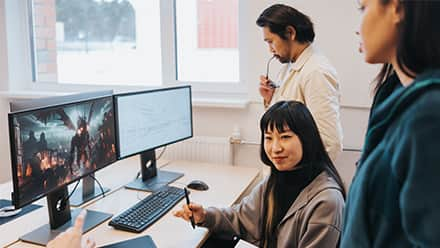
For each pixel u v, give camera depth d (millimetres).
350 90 2439
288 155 1464
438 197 560
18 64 3275
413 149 583
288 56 1976
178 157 2748
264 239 1576
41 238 1514
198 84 2895
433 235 562
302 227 1427
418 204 572
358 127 2455
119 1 3035
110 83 3141
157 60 3014
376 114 710
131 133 1993
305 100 1910
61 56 3240
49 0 3209
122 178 2246
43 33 3266
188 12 2873
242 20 2732
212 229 1614
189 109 2373
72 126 1609
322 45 2455
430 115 574
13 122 1340
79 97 1913
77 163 1648
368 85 2396
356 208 702
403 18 621
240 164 2762
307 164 1482
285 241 1472
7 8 3162
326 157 1527
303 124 1458
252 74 2641
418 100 603
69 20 3178
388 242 659
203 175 2357
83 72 3201
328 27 2430
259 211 1642
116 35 3080
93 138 1740
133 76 3088
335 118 1868
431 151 565
